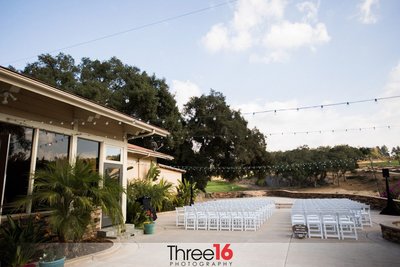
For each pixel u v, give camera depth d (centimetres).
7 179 578
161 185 1398
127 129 955
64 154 719
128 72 2617
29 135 632
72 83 2236
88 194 597
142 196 1106
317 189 3488
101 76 2644
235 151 2689
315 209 951
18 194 596
